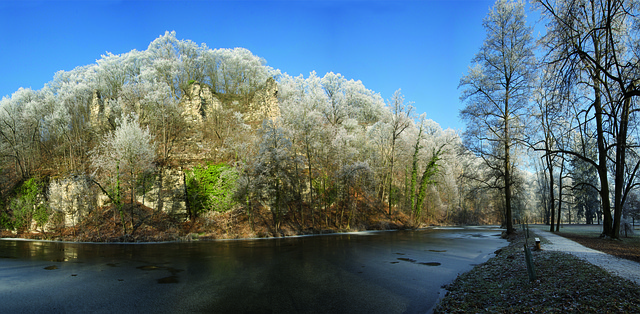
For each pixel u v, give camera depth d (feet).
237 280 39.45
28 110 137.90
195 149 136.46
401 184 182.50
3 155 126.41
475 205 211.82
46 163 135.74
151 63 209.67
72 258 58.59
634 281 27.45
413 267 48.03
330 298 31.35
